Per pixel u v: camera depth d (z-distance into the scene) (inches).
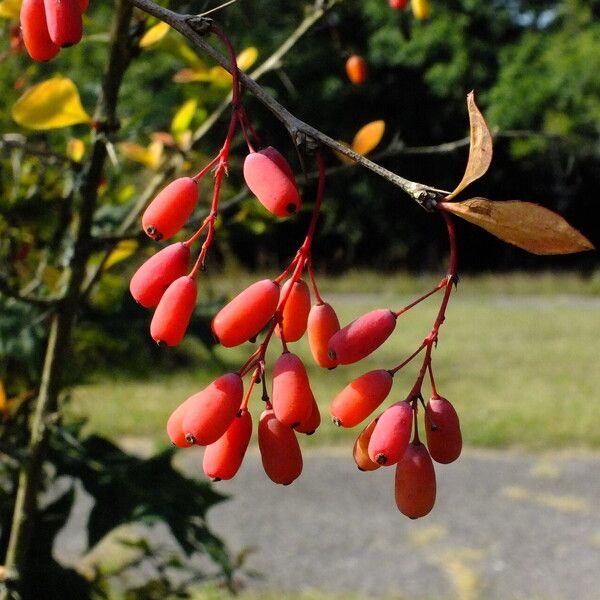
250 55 101.3
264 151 43.7
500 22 840.3
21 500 90.8
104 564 199.6
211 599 181.2
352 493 267.6
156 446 100.8
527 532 237.9
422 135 881.5
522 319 605.3
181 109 103.3
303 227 824.3
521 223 39.1
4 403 100.3
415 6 91.0
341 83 758.5
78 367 114.0
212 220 44.8
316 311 46.0
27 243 108.2
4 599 89.1
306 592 199.9
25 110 74.4
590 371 418.6
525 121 763.4
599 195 880.3
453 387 384.8
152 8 46.6
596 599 200.5
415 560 221.0
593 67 756.0
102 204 113.7
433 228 913.5
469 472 283.7
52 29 45.2
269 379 375.9
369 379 43.1
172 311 42.8
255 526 241.4
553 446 306.7
